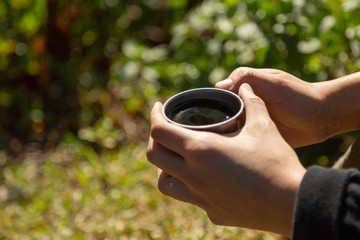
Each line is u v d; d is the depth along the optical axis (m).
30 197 1.23
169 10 1.62
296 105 0.74
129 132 1.47
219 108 0.65
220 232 1.03
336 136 1.24
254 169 0.56
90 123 1.55
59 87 1.67
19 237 1.09
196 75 1.33
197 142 0.57
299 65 1.18
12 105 1.61
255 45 1.18
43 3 1.48
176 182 0.63
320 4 1.19
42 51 1.58
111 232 1.08
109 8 1.69
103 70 1.73
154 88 1.42
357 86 0.74
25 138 1.53
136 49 1.50
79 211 1.15
